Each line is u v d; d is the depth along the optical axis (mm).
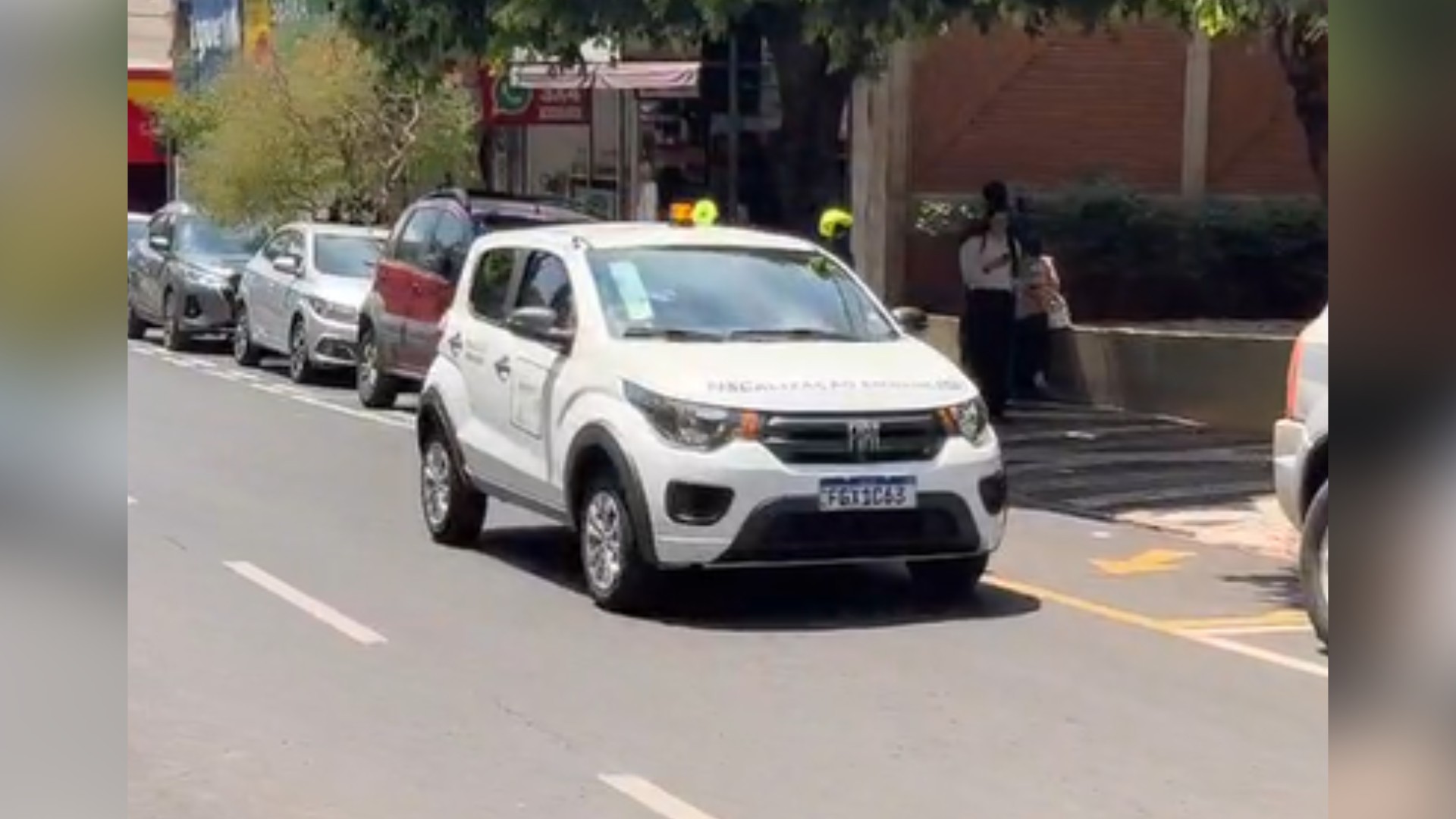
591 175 37688
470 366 14609
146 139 49812
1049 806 8648
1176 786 8961
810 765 9234
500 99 36844
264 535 15336
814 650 11656
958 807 8625
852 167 30844
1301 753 9516
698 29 22734
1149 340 23359
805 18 21219
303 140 34906
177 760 9180
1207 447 20875
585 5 22219
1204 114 32312
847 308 13656
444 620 12352
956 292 30625
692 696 10523
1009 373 23047
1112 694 10672
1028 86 31938
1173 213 29594
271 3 45281
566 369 13094
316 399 26078
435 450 15148
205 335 33062
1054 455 20344
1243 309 29188
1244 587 13742
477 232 23031
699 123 34594
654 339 12938
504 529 15773
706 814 8469
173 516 16188
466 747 9477
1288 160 32469
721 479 11836
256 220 34500
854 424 12047
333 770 9055
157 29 59875
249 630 11961
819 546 12008
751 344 12930
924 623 12453
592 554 12758
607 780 8961
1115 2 20219
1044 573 14203
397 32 25016
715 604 12898
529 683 10750
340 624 12156
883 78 28766
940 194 31656
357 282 27812
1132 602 13203
